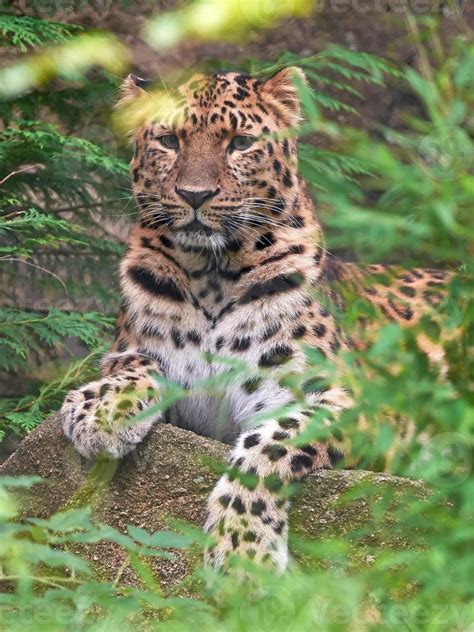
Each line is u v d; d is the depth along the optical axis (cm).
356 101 1920
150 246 1097
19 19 1558
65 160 1614
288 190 1109
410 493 801
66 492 1005
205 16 770
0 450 1585
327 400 1013
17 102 1647
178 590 841
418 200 620
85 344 1683
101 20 1830
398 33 1908
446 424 625
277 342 1062
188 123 1082
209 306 1084
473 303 634
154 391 1014
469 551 608
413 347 648
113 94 1647
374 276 716
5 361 1573
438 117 624
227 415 1075
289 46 1895
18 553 630
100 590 647
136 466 980
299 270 1084
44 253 1673
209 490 960
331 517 910
